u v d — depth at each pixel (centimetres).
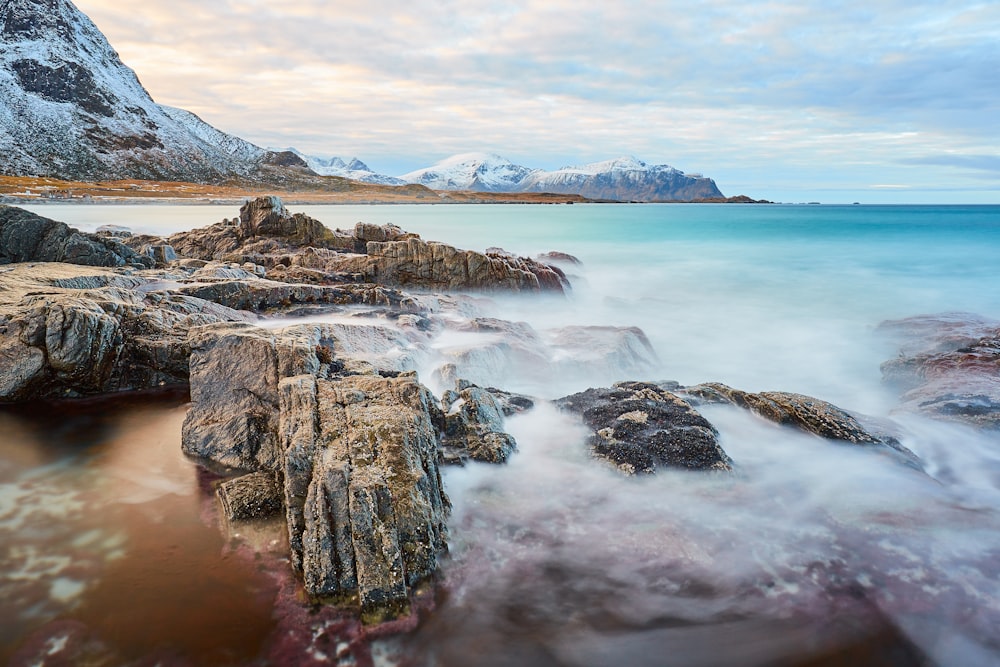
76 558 792
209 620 687
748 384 1875
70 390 1423
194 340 1182
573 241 6131
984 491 993
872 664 661
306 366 1104
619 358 1798
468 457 1034
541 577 783
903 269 4078
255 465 1031
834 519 905
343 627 684
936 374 1577
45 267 2136
